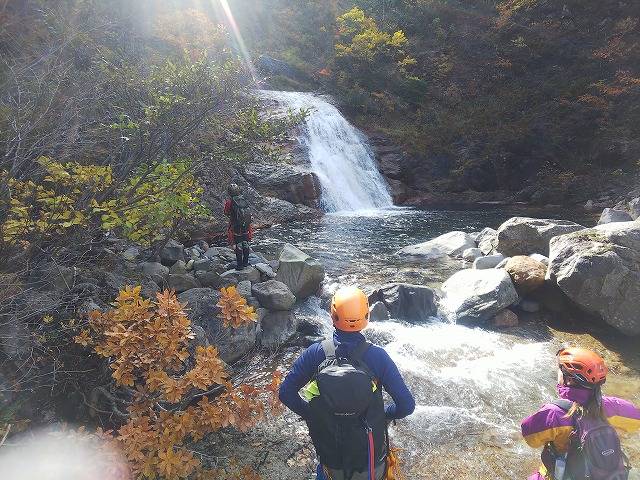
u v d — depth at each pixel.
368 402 1.85
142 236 5.30
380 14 30.83
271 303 5.25
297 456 3.39
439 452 3.44
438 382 4.41
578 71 23.22
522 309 6.10
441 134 21.27
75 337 3.25
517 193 19.05
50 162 4.18
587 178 18.08
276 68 23.92
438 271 7.77
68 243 4.20
